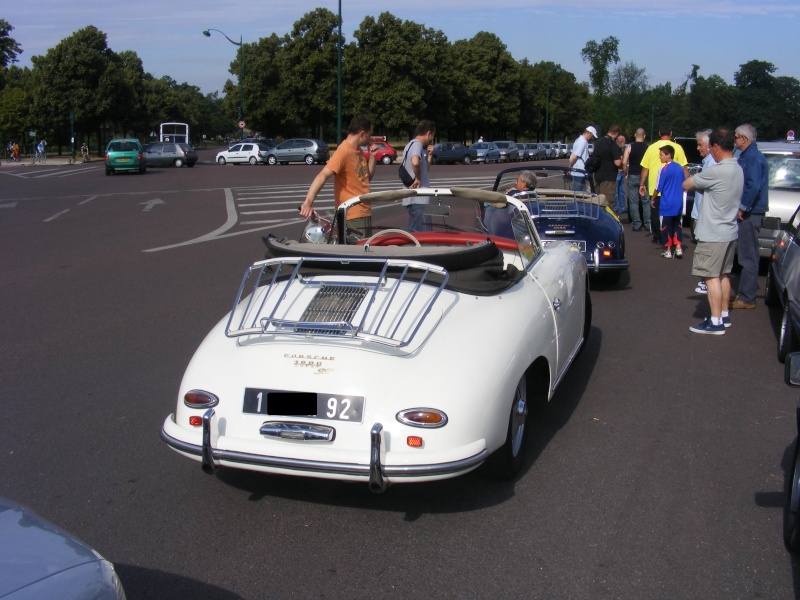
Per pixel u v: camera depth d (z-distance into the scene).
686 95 83.94
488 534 3.74
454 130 81.50
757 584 3.31
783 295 6.88
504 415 3.77
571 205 9.23
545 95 86.31
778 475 4.38
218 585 3.35
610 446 4.78
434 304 3.98
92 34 64.94
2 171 41.97
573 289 5.39
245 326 4.02
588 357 6.64
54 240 13.70
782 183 10.92
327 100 62.00
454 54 72.62
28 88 72.12
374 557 3.55
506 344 3.92
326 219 5.87
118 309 8.36
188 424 3.77
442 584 3.33
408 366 3.62
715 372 6.23
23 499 4.13
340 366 3.61
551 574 3.39
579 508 3.99
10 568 2.11
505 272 4.60
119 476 4.41
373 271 4.24
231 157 49.41
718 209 7.08
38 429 5.09
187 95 120.25
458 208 5.39
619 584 3.32
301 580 3.38
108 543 3.69
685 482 4.29
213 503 4.09
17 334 7.37
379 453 3.44
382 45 59.94
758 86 69.44
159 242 13.42
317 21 61.06
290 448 3.56
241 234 14.53
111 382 6.01
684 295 9.11
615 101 105.88
